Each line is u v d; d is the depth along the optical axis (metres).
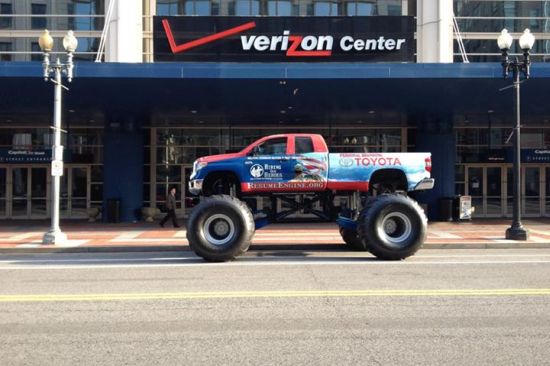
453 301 7.94
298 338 6.10
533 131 27.64
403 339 6.05
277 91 19.47
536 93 19.83
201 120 25.52
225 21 20.88
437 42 23.36
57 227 15.84
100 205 26.72
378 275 10.24
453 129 25.50
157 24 20.84
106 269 11.27
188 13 23.89
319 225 21.92
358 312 7.29
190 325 6.69
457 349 5.69
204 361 5.34
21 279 10.05
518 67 16.47
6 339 6.13
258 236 17.66
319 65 17.78
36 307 7.67
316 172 12.61
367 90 19.38
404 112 23.48
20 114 24.02
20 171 26.39
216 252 11.97
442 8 23.36
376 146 27.20
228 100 20.86
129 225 22.44
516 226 16.28
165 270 11.05
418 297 8.20
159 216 26.53
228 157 12.72
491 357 5.42
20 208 26.34
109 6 23.28
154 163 26.91
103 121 25.59
